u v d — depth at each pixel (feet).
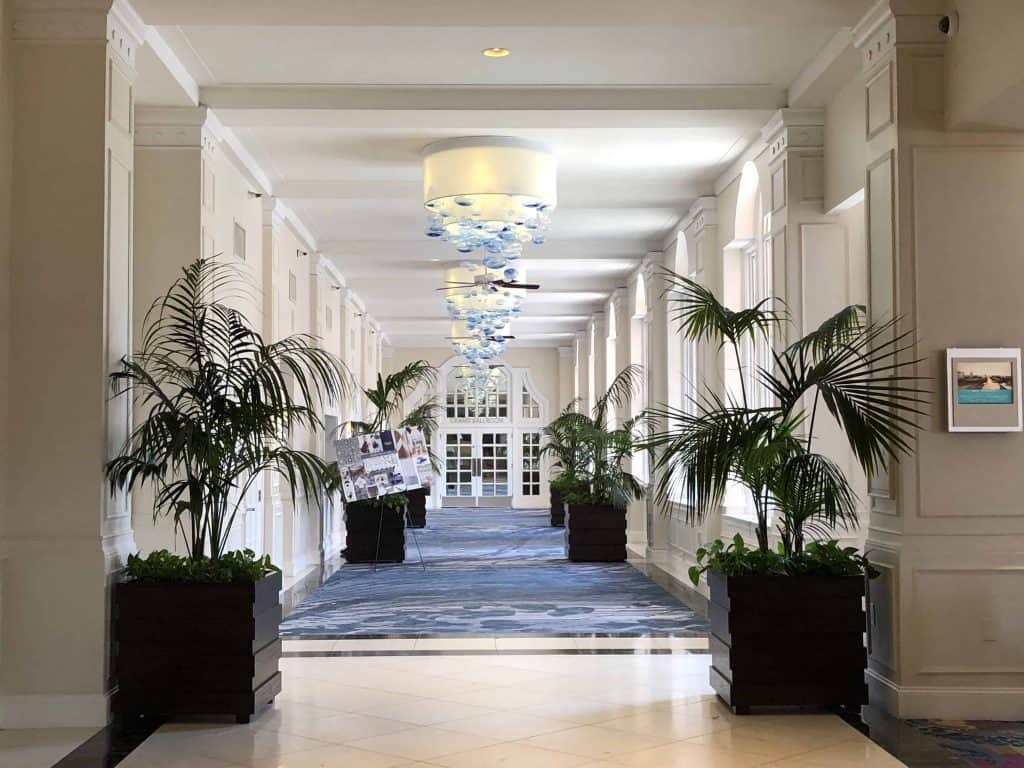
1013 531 20.54
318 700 21.84
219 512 21.48
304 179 38.50
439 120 29.37
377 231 48.26
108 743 18.67
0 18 20.21
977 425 20.47
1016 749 18.12
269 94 28.09
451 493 101.86
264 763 17.35
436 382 102.22
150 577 20.24
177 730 19.49
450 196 33.22
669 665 25.46
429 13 21.80
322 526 50.88
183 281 27.20
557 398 102.47
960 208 20.89
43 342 20.38
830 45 25.18
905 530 20.52
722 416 20.42
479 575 45.42
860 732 19.20
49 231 20.49
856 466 27.86
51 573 20.11
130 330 22.04
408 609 35.09
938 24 20.89
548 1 21.35
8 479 20.27
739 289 38.14
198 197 27.48
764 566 20.62
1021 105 19.33
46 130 20.52
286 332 43.01
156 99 27.04
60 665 20.04
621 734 19.08
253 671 19.97
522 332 90.94
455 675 24.34
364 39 24.98
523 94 28.60
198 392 21.11
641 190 40.60
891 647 20.65
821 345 21.34
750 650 20.26
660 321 49.73
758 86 28.76
